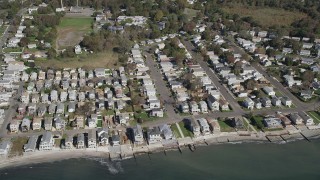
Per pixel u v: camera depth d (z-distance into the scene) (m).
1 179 184.62
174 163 197.50
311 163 199.75
